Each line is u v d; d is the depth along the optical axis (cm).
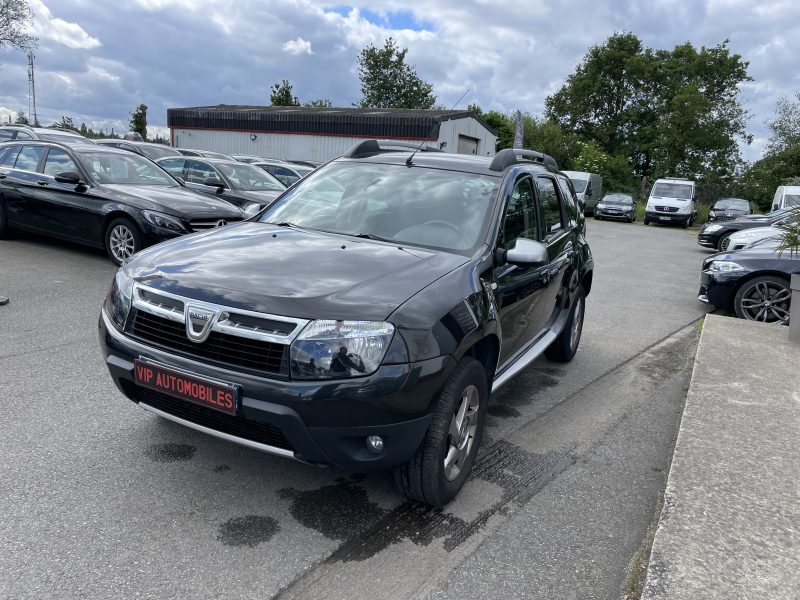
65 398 409
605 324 766
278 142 3027
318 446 260
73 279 735
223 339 267
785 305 762
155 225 768
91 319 586
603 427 438
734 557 257
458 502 321
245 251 322
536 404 475
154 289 287
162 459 339
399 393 258
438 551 279
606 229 2430
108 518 283
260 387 255
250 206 912
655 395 514
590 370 571
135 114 4347
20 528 271
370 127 2783
